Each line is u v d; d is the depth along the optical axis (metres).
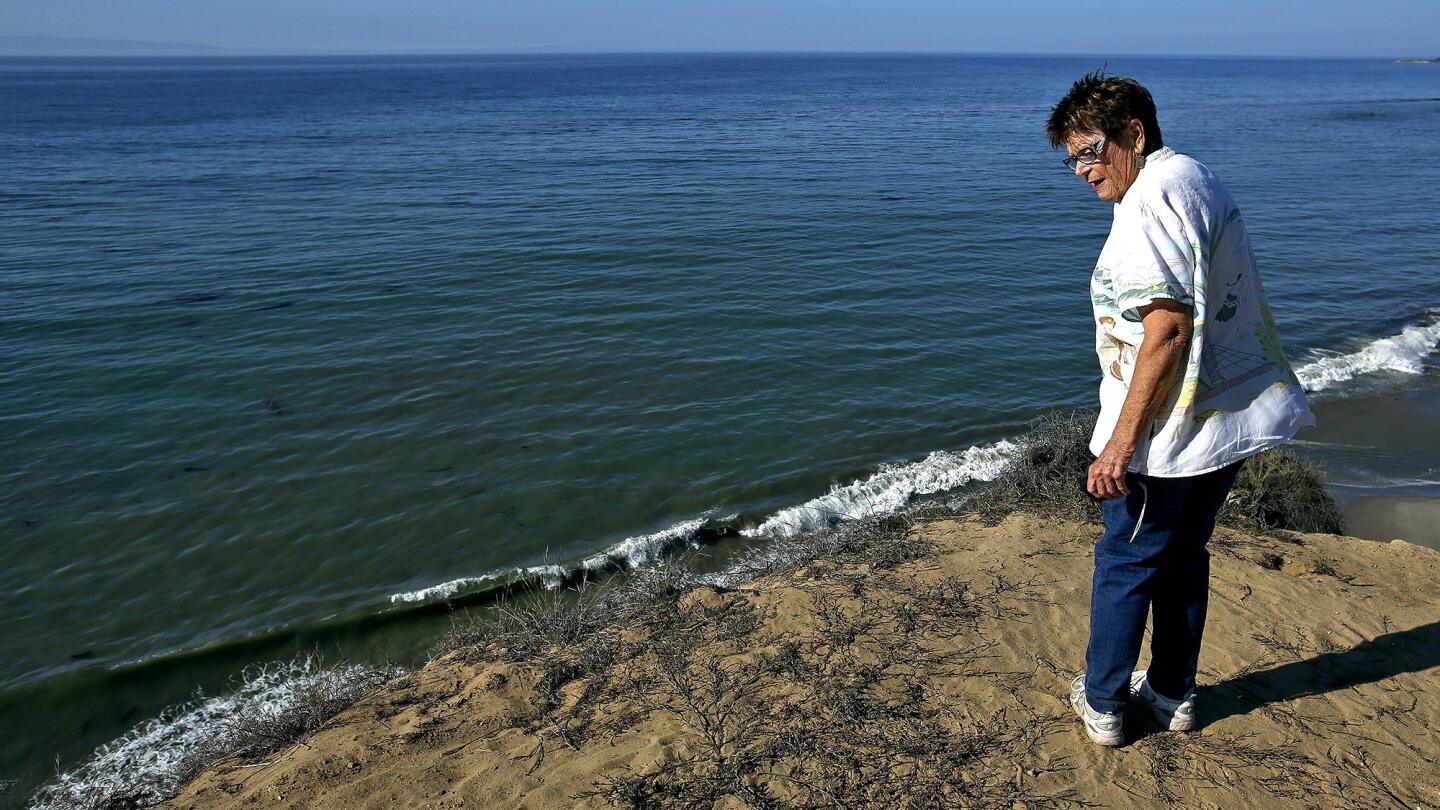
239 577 6.89
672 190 24.33
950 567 4.26
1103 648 2.74
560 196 23.30
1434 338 12.09
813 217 20.28
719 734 3.07
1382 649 3.41
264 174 27.50
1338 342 12.16
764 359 11.45
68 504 7.84
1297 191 24.64
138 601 6.60
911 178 26.81
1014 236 18.61
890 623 3.74
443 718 3.57
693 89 98.81
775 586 4.32
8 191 23.84
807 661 3.48
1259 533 4.88
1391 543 4.67
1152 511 2.50
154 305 13.38
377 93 87.88
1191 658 2.80
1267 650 3.41
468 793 2.95
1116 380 2.51
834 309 13.55
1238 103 72.06
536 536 7.42
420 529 7.52
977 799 2.67
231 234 18.38
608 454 8.84
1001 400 10.30
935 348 11.95
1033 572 4.17
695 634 3.87
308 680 5.70
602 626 4.29
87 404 9.88
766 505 7.94
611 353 11.61
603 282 14.90
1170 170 2.28
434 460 8.70
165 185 25.05
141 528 7.49
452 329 12.48
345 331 12.36
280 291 14.23
